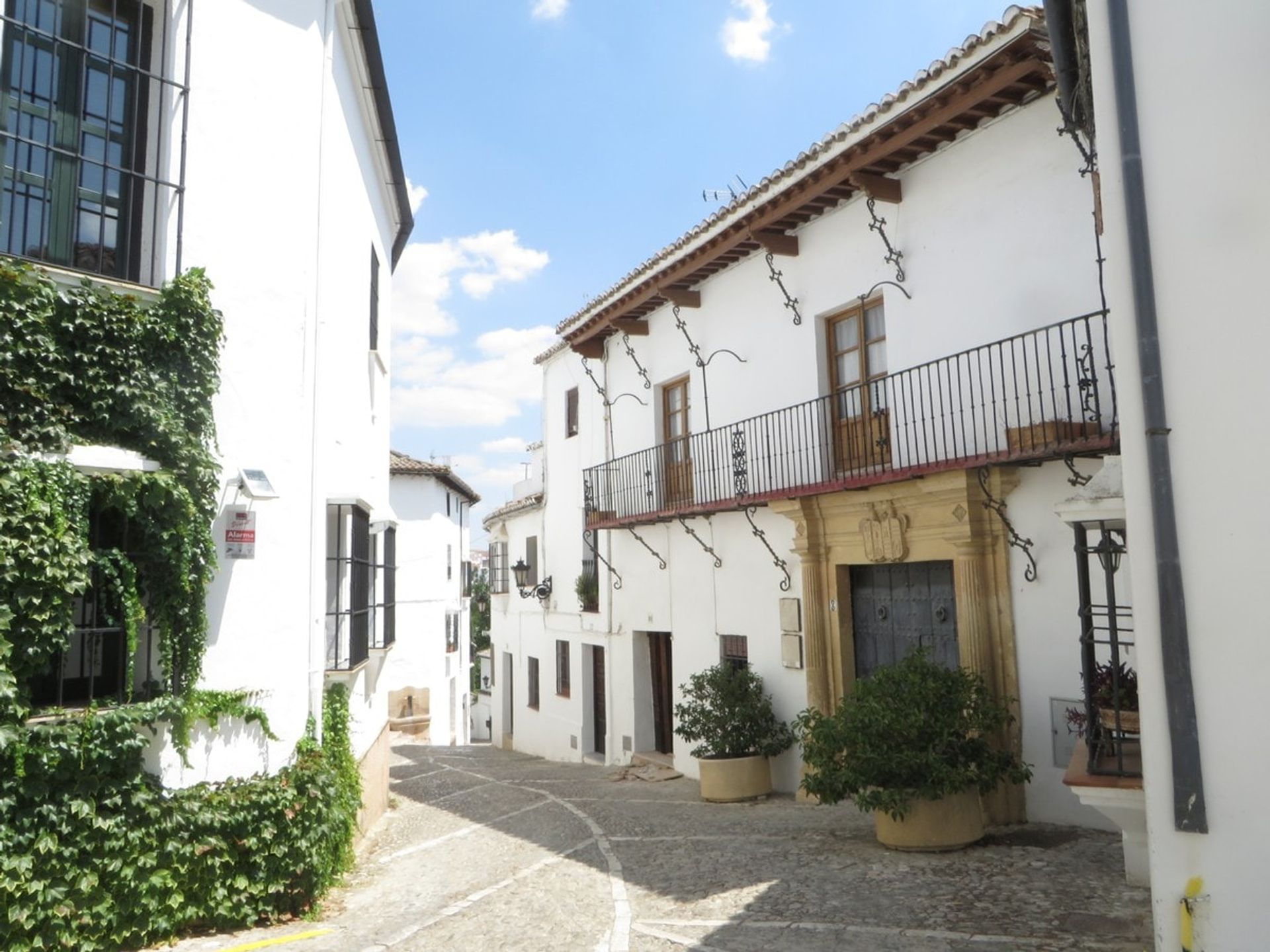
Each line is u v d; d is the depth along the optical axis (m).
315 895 7.23
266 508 7.55
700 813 10.77
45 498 6.02
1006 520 8.98
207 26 7.63
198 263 7.38
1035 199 9.09
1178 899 4.14
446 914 7.01
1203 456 4.25
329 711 8.91
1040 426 8.24
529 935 6.38
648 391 15.54
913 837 7.82
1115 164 4.53
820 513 11.24
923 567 10.32
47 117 7.00
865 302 11.24
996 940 5.64
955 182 9.93
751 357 13.02
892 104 9.30
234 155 7.68
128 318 6.67
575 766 17.20
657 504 14.88
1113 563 6.24
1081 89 6.53
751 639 12.66
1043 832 8.26
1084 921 5.84
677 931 6.28
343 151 9.51
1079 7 5.70
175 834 6.52
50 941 5.94
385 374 12.52
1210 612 4.18
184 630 6.81
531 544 21.78
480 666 43.31
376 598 11.43
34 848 5.94
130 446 6.70
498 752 22.27
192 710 6.79
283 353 7.80
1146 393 4.36
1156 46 4.48
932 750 7.68
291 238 7.96
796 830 9.29
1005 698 8.73
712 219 12.20
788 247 12.12
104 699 6.50
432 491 27.89
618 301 15.02
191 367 6.99
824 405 11.74
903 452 10.38
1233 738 4.10
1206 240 4.32
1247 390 4.20
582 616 17.95
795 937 5.96
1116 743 5.96
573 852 8.91
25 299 6.23
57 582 6.00
